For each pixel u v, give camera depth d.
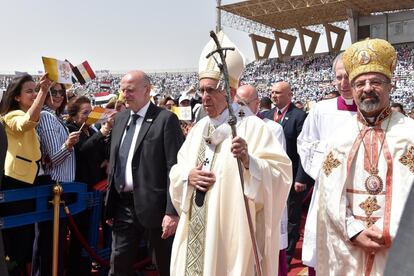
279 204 3.12
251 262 3.04
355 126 2.78
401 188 2.54
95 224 4.91
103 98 7.47
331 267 2.73
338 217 2.64
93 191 4.86
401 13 47.50
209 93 3.26
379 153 2.64
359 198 2.66
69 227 4.55
